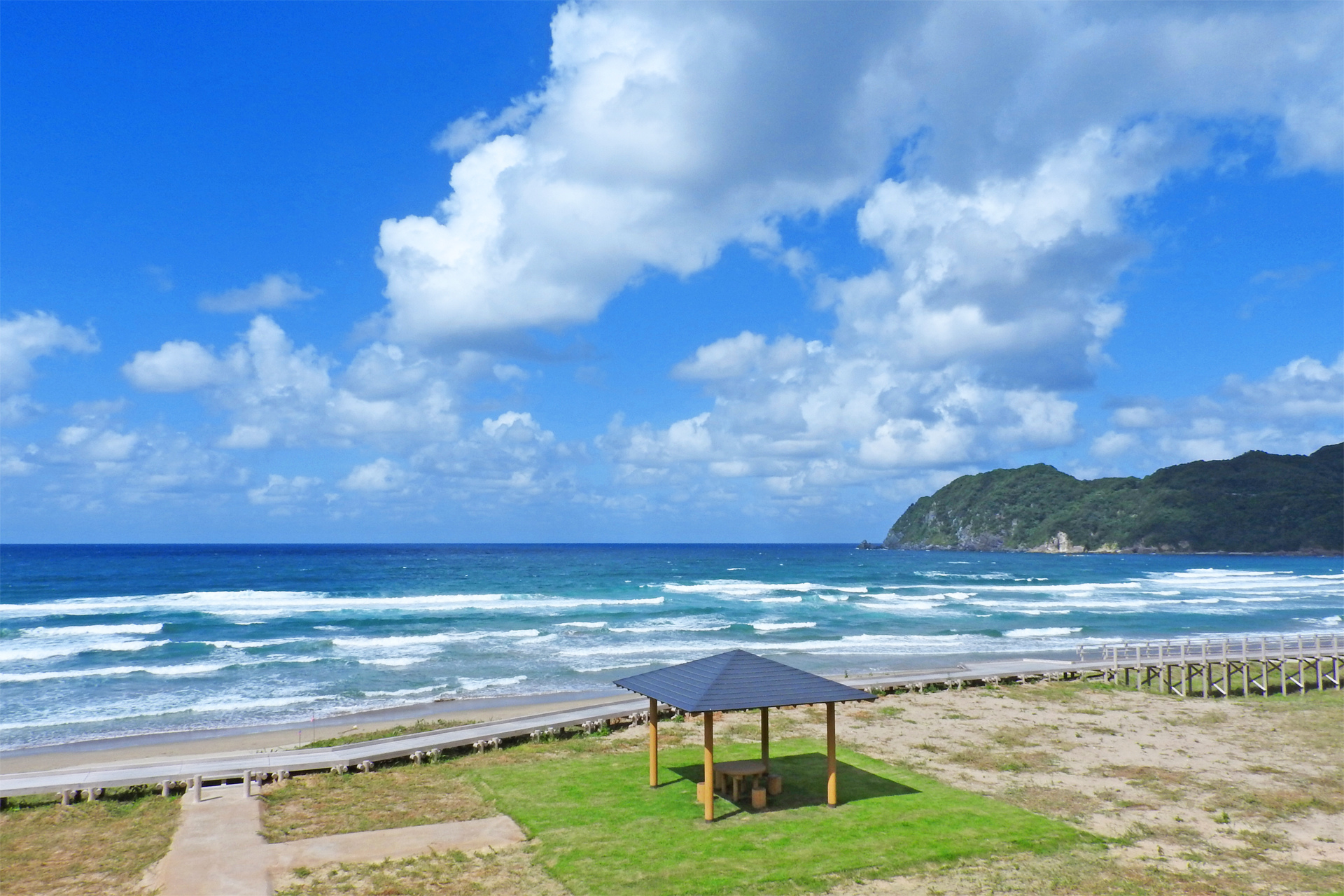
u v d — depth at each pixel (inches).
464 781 737.0
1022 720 1005.8
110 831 614.2
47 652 1567.4
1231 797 701.3
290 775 750.5
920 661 1508.4
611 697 1197.7
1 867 546.9
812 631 1948.8
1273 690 1240.2
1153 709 1082.1
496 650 1622.8
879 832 595.8
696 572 4350.4
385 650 1628.9
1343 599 2957.7
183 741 940.0
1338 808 675.4
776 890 499.8
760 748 850.8
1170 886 517.0
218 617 2158.0
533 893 495.2
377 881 514.0
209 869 531.5
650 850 561.0
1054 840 586.2
